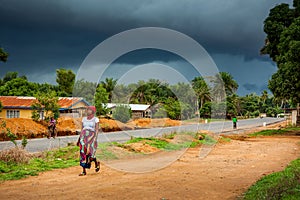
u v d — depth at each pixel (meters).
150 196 6.91
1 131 22.02
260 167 10.81
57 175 9.33
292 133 28.94
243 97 86.62
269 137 25.27
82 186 7.86
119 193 7.13
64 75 51.44
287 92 26.44
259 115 90.31
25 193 7.20
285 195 6.35
